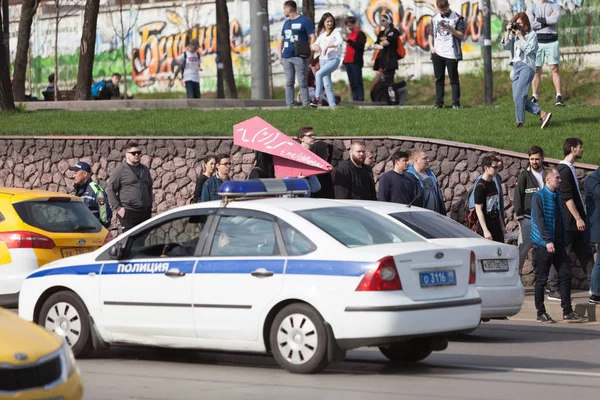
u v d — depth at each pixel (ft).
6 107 243.19
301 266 88.89
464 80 308.40
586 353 104.88
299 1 349.00
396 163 137.80
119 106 238.07
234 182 96.58
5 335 62.13
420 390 82.12
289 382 86.07
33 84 407.85
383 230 93.09
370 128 185.16
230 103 234.17
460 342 114.21
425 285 88.12
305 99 215.72
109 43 393.91
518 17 181.37
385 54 242.99
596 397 78.95
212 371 93.25
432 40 209.46
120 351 107.24
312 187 138.41
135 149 158.20
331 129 188.55
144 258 97.30
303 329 88.58
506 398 78.59
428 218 113.91
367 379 87.71
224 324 91.97
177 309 94.27
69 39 400.26
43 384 60.39
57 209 125.90
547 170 128.06
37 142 205.26
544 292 142.10
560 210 129.08
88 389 83.76
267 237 91.86
